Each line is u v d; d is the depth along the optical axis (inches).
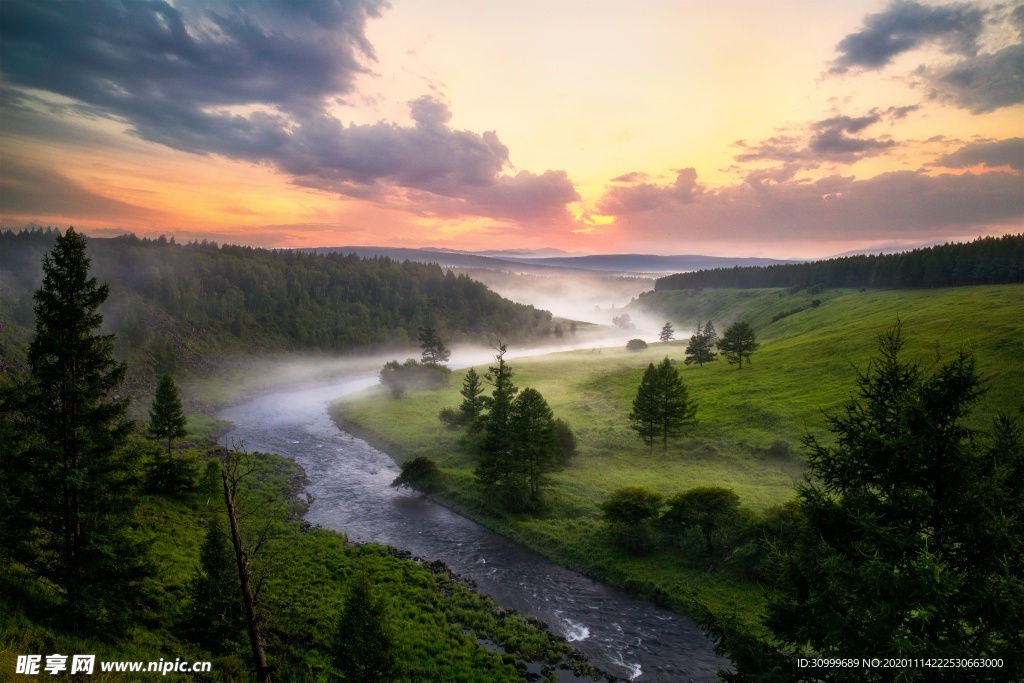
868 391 622.2
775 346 5137.8
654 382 2827.3
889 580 478.9
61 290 873.5
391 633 862.5
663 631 1359.5
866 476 577.9
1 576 871.1
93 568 863.7
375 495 2363.4
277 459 2812.5
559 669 1185.4
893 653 469.1
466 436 3056.1
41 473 831.7
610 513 1815.9
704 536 1674.5
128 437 941.2
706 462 2591.0
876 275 7726.4
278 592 1348.4
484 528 2030.0
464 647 1219.9
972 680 455.2
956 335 3565.5
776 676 535.8
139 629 977.5
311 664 1011.3
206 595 960.9
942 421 549.3
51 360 897.5
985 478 496.4
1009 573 484.4
